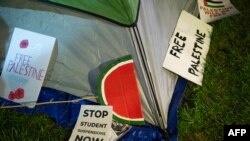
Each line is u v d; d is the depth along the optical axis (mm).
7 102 1808
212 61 2102
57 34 1702
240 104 1892
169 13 1903
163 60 1773
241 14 2391
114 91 1656
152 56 1685
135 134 1694
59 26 1689
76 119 1763
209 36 2078
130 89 1653
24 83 1761
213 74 2006
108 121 1644
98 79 1634
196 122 1805
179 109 1835
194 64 1902
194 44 1956
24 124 1771
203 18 2217
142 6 1653
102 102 1666
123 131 1687
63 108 1798
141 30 1620
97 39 1663
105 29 1630
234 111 1864
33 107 1772
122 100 1665
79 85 1760
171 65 1787
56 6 1637
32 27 1726
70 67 1740
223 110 1866
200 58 1953
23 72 1754
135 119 1675
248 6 2479
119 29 1606
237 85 1982
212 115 1846
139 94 1673
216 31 2246
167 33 1849
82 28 1660
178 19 1960
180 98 1806
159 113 1667
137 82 1664
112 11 1549
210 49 2154
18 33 1741
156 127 1700
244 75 2020
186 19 1993
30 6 1690
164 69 1772
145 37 1646
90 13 1572
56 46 1719
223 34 2264
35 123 1775
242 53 2158
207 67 2006
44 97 1816
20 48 1745
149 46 1668
